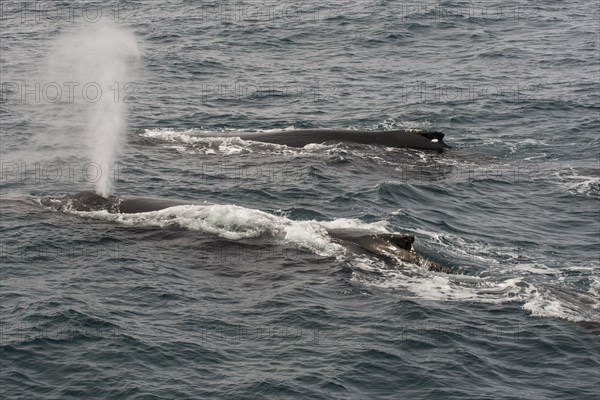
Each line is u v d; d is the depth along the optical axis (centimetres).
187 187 10131
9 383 5862
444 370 6178
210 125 13338
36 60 16950
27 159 11038
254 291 7294
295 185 10325
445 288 7456
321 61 17512
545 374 6206
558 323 6881
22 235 8194
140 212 8781
